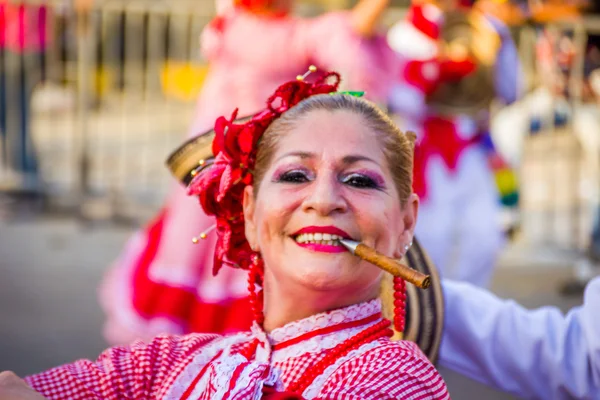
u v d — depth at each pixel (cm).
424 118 512
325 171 191
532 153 818
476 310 252
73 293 607
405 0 988
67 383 208
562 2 751
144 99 912
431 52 514
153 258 454
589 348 236
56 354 518
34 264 659
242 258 217
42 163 879
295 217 190
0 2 796
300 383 187
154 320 446
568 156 796
